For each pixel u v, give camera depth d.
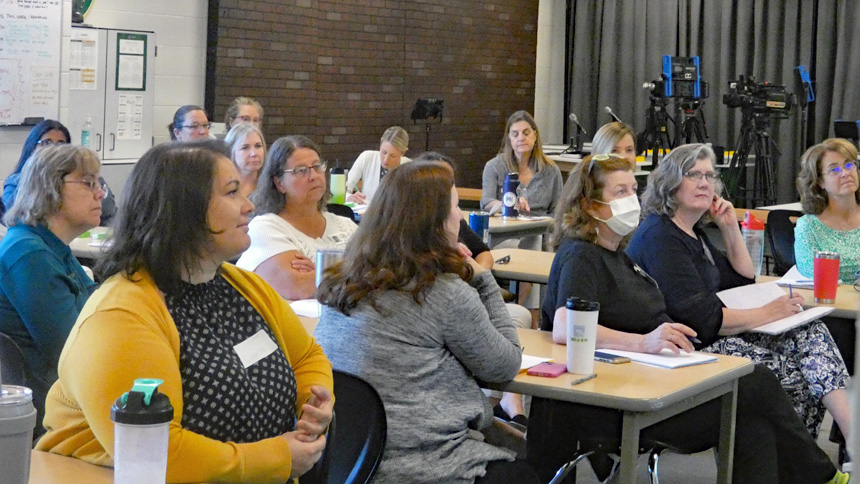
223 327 1.62
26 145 4.30
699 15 9.64
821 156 3.75
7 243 2.46
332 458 1.92
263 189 3.20
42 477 1.36
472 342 2.11
